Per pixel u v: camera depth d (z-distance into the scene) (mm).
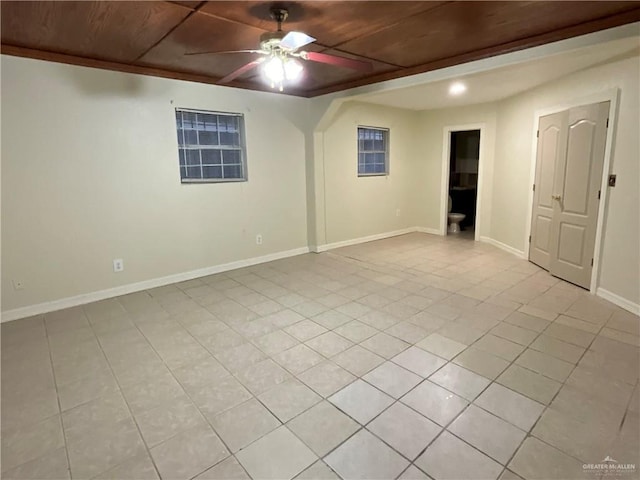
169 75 3986
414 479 1597
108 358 2650
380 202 6473
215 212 4586
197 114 4363
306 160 5449
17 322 3273
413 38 3016
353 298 3719
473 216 7637
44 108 3316
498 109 5676
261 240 5098
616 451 1725
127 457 1755
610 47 2828
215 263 4668
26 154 3275
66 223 3543
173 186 4191
